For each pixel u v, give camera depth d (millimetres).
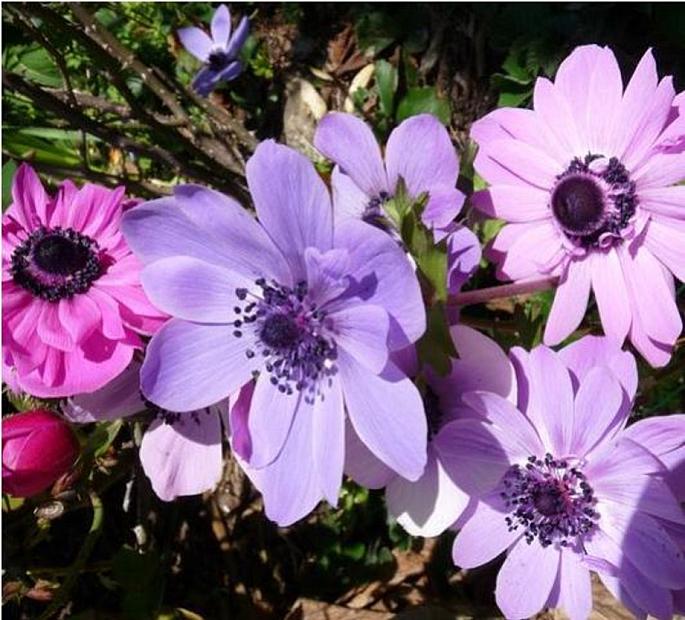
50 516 237
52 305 215
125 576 291
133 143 346
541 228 228
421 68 410
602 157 221
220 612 351
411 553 343
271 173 175
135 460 272
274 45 438
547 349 202
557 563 216
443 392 215
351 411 183
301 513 188
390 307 173
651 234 217
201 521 363
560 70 225
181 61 427
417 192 223
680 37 353
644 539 207
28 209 231
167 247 185
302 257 182
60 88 406
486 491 213
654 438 206
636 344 218
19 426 211
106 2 414
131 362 225
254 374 190
